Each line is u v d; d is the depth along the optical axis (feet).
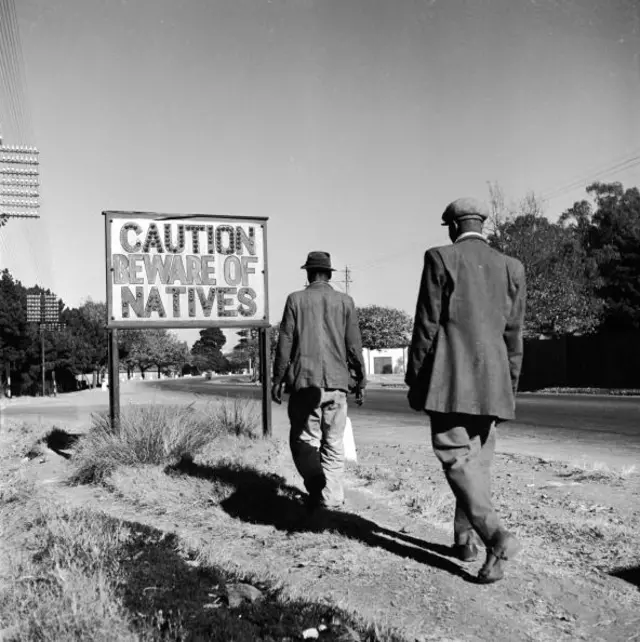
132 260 28.14
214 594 10.08
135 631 8.43
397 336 213.05
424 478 20.31
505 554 10.48
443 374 10.89
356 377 15.69
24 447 31.40
